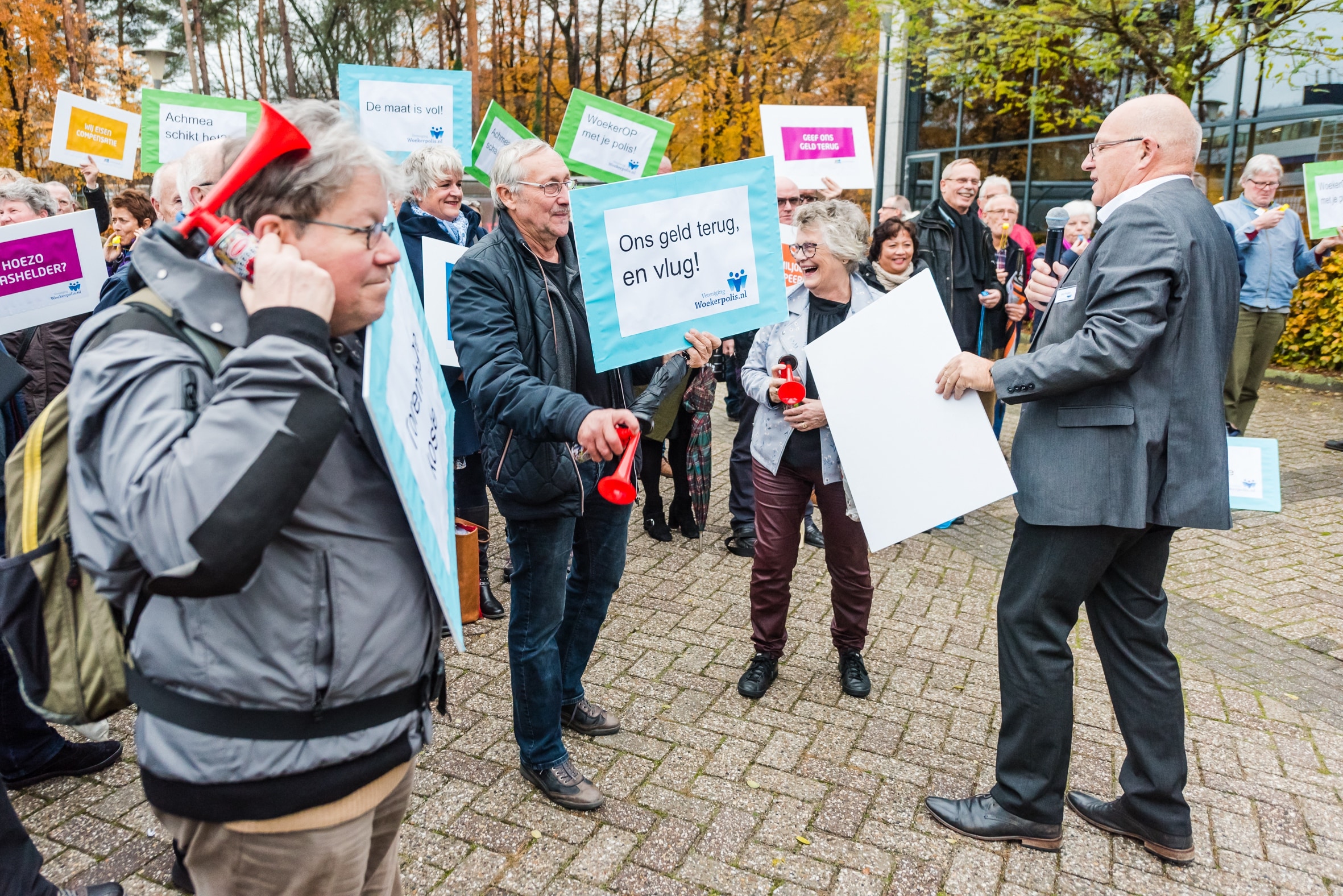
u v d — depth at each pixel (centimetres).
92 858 241
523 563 254
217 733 116
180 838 128
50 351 343
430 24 2252
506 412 219
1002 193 554
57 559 120
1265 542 503
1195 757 298
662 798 271
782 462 315
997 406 531
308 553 117
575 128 536
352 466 122
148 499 101
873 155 1619
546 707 263
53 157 593
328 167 113
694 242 249
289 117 118
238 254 111
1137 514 223
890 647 375
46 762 271
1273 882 241
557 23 2164
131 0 2277
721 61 1983
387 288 124
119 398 106
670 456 503
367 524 123
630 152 540
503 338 231
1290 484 610
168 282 111
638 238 243
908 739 306
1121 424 223
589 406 208
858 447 275
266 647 116
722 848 250
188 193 172
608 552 285
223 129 510
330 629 119
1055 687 243
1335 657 371
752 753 296
